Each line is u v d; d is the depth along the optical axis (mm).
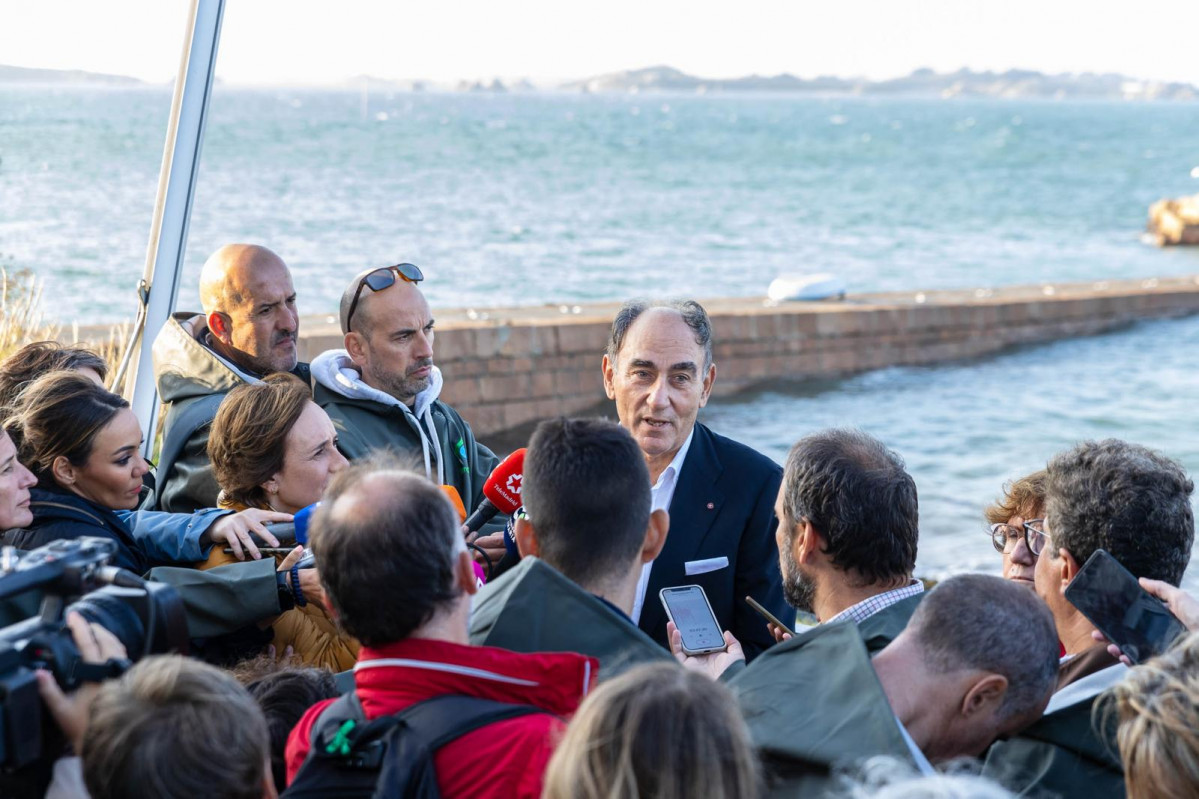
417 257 27922
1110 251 36812
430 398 3570
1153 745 1583
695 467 3061
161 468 3359
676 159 77562
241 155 57094
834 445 2352
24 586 1637
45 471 2668
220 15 4312
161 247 4363
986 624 1873
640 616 2996
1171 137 133125
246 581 2514
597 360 14047
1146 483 2205
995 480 11570
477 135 99000
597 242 33656
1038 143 113625
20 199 9195
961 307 17672
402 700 1740
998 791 1549
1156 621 1979
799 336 16344
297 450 2842
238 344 3693
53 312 8250
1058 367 17250
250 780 1575
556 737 1661
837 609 2320
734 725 1421
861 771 1680
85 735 1567
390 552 1734
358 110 162250
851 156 87625
